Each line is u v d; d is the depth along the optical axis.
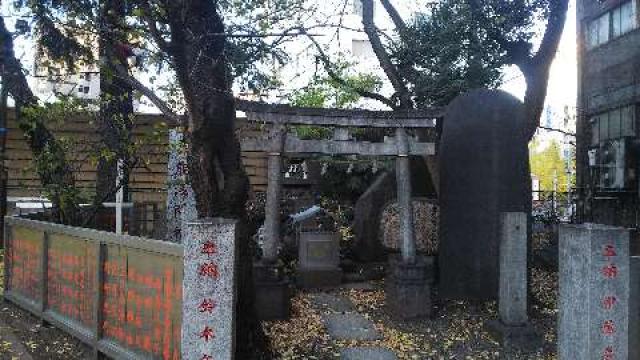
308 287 10.64
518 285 7.49
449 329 8.14
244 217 5.96
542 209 22.20
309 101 16.34
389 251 12.37
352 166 16.08
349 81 16.53
